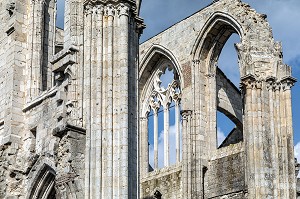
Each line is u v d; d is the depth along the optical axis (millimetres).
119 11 37594
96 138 35531
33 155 41875
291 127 54312
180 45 64875
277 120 54406
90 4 37844
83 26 38875
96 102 36219
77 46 39188
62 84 39781
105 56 37000
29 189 41531
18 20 46188
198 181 59250
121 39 37125
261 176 52344
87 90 36688
